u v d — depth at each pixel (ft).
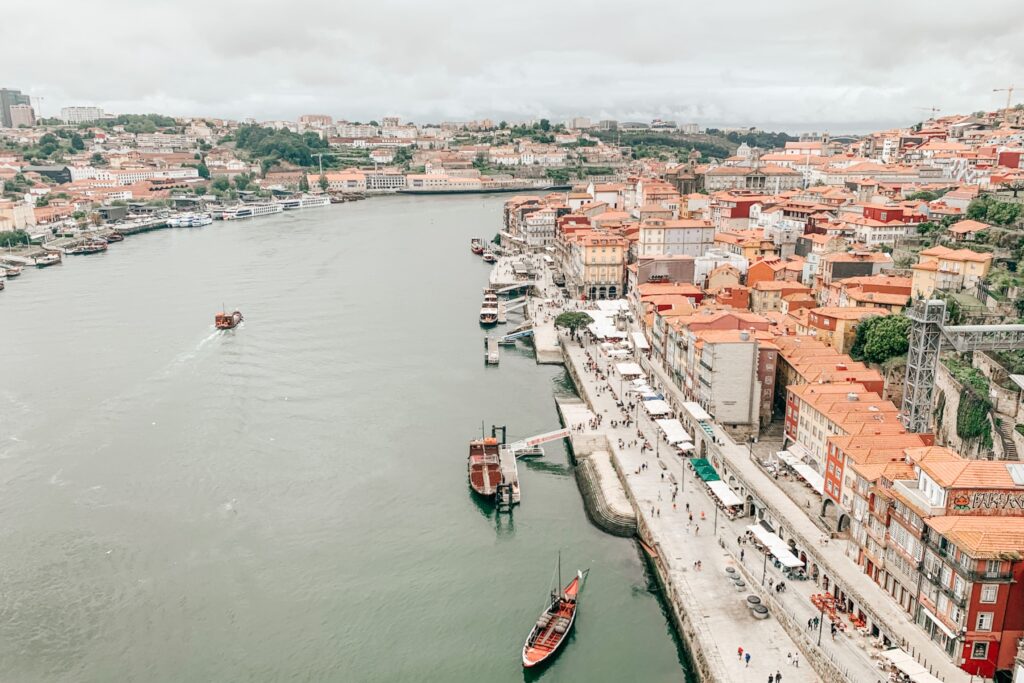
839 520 392.47
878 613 332.19
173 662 364.79
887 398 548.72
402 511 490.49
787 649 339.36
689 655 358.84
